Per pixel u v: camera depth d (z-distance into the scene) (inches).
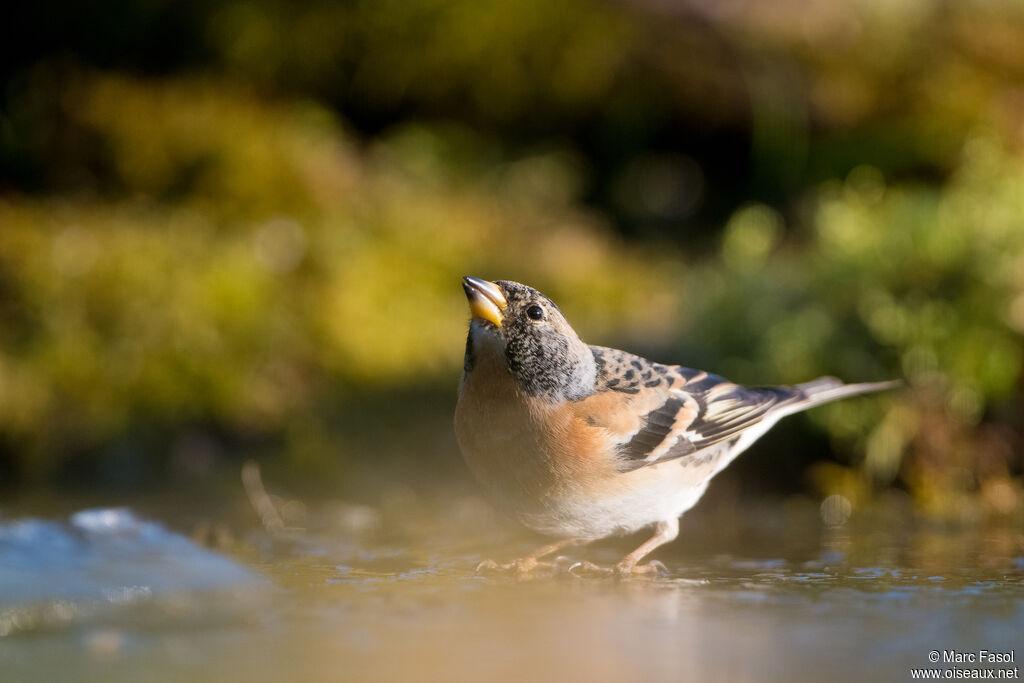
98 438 446.0
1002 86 613.6
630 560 283.9
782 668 185.5
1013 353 396.2
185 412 462.3
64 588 226.7
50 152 609.6
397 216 610.2
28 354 467.2
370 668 185.0
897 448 393.4
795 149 649.0
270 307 515.2
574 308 578.6
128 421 453.7
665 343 475.2
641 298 592.7
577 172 701.3
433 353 525.0
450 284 580.1
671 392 302.5
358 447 450.0
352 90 684.1
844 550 307.0
